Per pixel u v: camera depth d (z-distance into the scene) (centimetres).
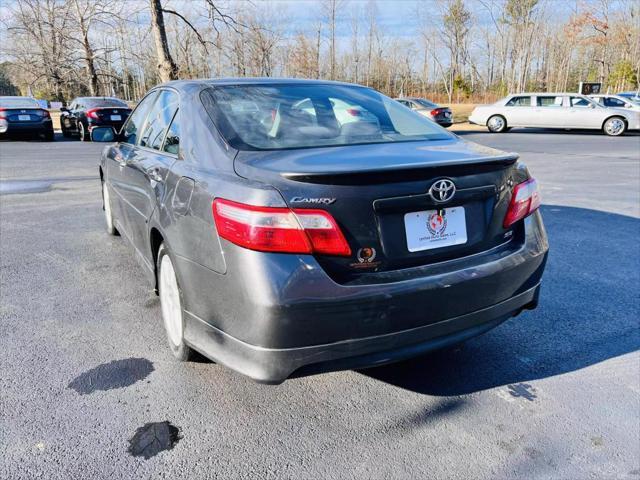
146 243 313
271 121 264
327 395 258
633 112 1755
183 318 246
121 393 255
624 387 265
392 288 205
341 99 306
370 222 204
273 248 194
